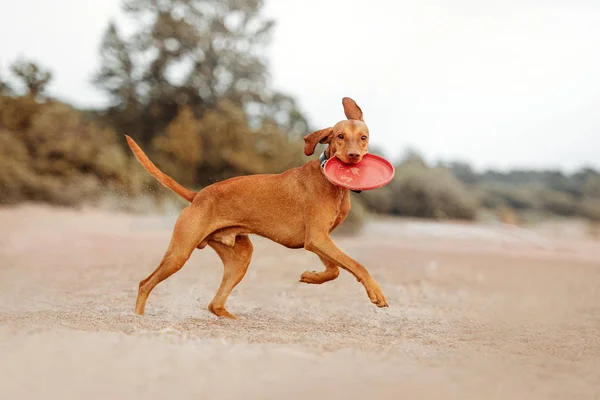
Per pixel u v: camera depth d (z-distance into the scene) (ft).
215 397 12.57
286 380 13.82
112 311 25.02
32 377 13.29
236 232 23.82
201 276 36.68
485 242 67.87
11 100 96.37
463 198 99.60
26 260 43.16
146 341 16.52
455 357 17.02
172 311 25.82
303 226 23.20
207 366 14.51
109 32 122.21
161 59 122.21
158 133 115.85
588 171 118.73
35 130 93.86
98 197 86.28
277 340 18.13
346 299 30.50
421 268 44.75
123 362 14.51
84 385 12.95
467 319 26.18
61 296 29.40
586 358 18.19
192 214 23.26
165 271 23.29
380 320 25.31
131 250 50.03
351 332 21.99
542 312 28.50
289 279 36.94
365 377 14.37
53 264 41.52
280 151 103.76
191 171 100.12
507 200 106.01
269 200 23.22
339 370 14.78
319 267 42.60
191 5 125.49
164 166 97.91
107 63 121.80
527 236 74.43
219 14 126.21
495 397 13.70
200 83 121.70
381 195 99.25
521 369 16.11
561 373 15.96
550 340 21.59
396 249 57.41
